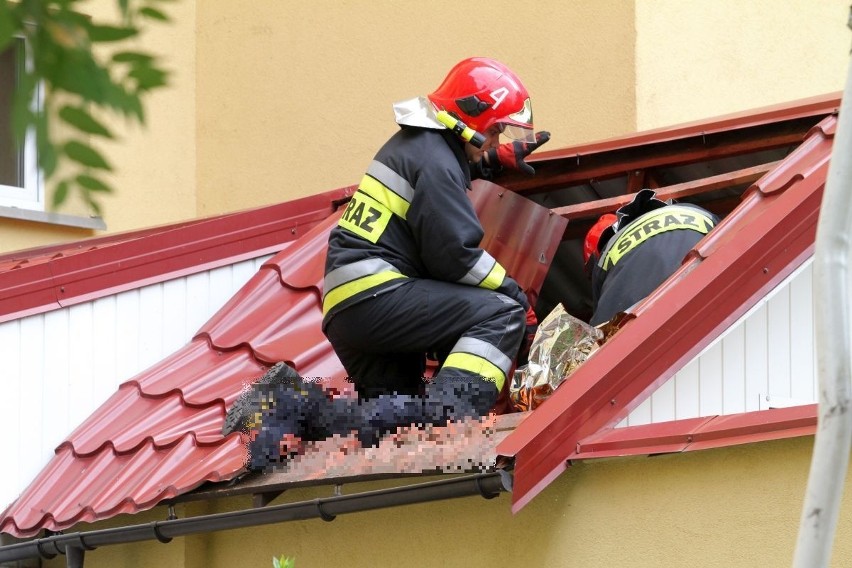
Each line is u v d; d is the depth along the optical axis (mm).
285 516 18125
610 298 18766
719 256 16797
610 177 23859
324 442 18438
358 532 18344
